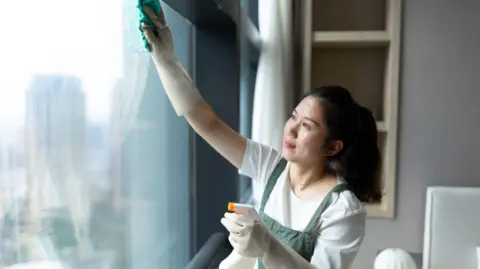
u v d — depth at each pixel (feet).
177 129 3.81
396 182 6.25
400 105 6.16
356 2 6.32
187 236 4.11
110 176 2.63
